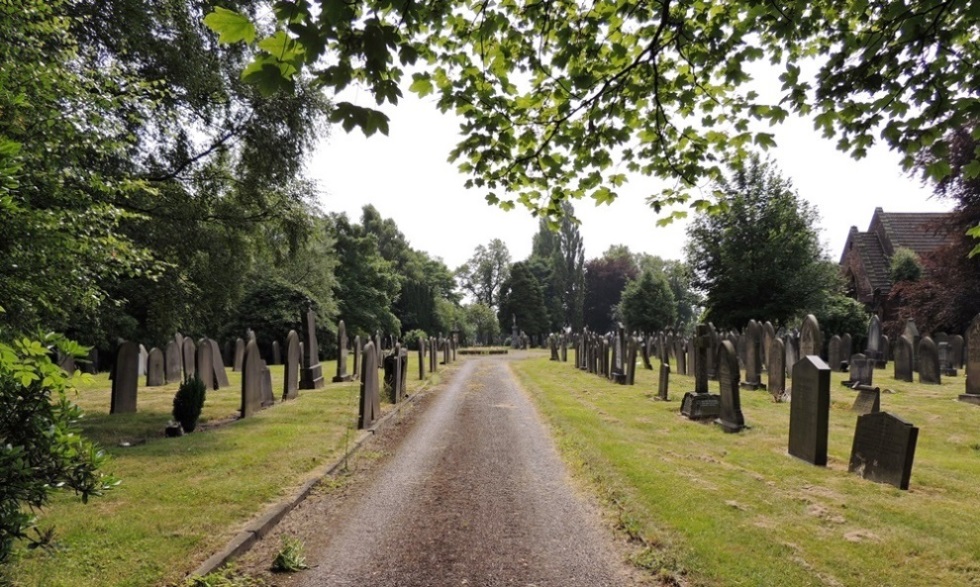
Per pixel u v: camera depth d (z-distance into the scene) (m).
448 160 6.22
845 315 31.84
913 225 40.62
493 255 93.69
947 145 5.50
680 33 5.27
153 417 10.89
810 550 4.56
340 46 3.76
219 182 12.42
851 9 5.38
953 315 24.92
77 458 3.11
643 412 11.88
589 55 5.64
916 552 4.55
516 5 5.46
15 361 2.84
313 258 33.75
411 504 6.05
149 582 3.99
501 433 10.07
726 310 34.78
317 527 5.36
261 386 12.43
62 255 6.51
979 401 12.81
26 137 6.25
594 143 6.16
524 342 60.81
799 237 32.19
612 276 91.75
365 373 10.08
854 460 6.98
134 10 9.65
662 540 4.81
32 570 4.02
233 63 12.48
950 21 5.28
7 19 6.27
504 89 5.77
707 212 6.70
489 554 4.73
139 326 21.83
